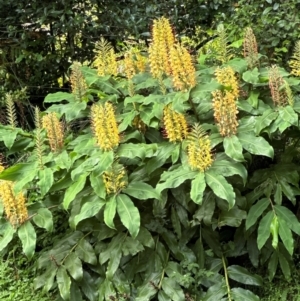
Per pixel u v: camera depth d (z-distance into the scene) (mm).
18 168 2412
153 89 2562
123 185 2273
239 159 2166
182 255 2404
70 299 2404
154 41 2432
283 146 2580
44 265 2461
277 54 3176
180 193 2385
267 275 2469
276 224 2234
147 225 2432
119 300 2330
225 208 2346
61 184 2420
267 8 3104
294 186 2432
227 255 2482
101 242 2467
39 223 2385
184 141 2305
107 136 2225
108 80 2635
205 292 2357
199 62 2873
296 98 2418
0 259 2760
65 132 2863
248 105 2385
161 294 2275
